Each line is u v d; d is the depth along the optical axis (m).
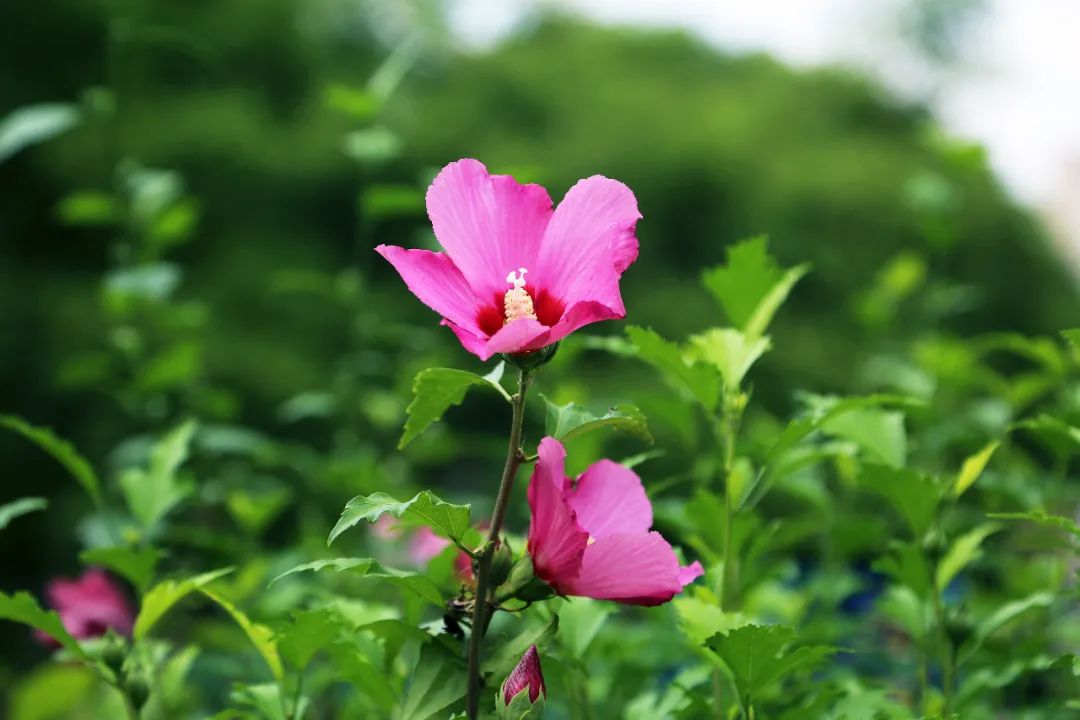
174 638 1.90
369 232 5.12
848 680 1.39
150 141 4.92
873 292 2.58
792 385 4.30
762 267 1.39
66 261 5.21
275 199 5.05
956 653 1.39
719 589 1.34
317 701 1.62
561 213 1.21
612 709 1.44
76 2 5.18
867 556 1.93
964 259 4.44
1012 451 1.82
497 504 1.19
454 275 1.21
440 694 1.21
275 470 3.62
